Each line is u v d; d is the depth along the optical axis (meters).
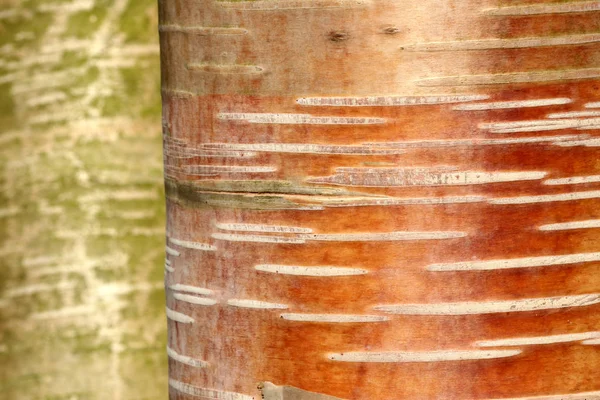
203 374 0.68
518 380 0.66
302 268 0.65
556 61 0.65
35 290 0.95
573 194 0.65
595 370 0.66
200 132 0.67
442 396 0.65
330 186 0.65
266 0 0.65
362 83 0.64
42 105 0.95
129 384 0.97
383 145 0.65
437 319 0.65
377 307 0.65
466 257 0.65
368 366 0.65
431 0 0.64
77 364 0.96
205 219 0.67
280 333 0.66
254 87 0.66
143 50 0.96
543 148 0.65
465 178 0.65
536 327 0.65
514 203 0.65
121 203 0.96
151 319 0.98
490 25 0.64
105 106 0.95
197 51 0.67
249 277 0.66
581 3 0.65
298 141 0.65
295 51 0.65
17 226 0.95
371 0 0.64
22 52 0.94
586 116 0.65
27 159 0.95
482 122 0.64
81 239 0.96
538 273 0.65
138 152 0.96
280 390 0.66
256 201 0.66
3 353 0.95
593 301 0.66
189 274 0.68
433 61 0.64
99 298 0.96
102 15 0.95
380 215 0.65
